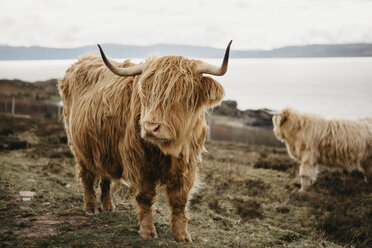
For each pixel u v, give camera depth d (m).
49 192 4.93
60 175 6.73
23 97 45.88
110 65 2.99
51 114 30.05
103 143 3.63
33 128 13.28
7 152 8.60
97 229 3.52
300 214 6.16
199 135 3.32
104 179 4.30
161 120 2.77
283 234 4.11
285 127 8.20
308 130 7.81
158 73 2.86
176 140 2.89
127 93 3.37
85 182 4.25
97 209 4.23
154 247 3.07
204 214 4.91
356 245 5.00
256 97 78.31
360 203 6.79
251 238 3.87
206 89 2.95
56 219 3.82
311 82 133.50
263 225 4.55
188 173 3.31
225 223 4.41
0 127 12.28
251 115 39.25
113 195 5.35
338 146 7.70
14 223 3.57
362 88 94.50
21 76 144.00
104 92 3.64
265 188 7.46
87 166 4.09
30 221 3.69
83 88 4.30
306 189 7.62
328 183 7.98
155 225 3.80
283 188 7.74
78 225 3.66
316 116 8.08
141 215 3.43
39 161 7.88
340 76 167.38
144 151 3.17
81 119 3.91
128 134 3.20
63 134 12.38
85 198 4.22
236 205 6.09
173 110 2.80
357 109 47.47
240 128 32.28
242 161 10.68
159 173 3.30
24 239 3.15
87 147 3.88
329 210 6.45
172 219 3.42
